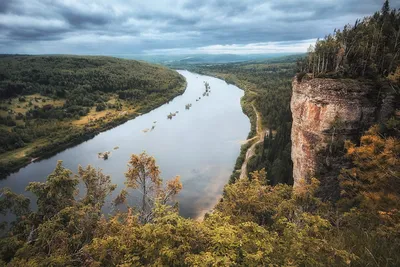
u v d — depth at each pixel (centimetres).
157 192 2577
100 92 15525
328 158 2969
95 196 2708
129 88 16712
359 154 1905
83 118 11681
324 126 2966
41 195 2389
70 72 17362
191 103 15262
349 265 797
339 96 2828
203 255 827
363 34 3478
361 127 2848
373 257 821
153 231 970
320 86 2952
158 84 18138
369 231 1136
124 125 11362
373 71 2847
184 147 8550
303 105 3275
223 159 7538
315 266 814
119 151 8394
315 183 2158
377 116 2800
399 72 2238
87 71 18412
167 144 8894
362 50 3030
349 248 924
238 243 873
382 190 1650
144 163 2531
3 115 10806
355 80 2811
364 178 1852
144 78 19212
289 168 5325
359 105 2786
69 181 2452
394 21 4056
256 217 2200
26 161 7712
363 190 1894
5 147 8156
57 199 2384
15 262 1388
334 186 2912
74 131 9738
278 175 5253
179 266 906
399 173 1550
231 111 13062
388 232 1034
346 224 1500
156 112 13488
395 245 928
